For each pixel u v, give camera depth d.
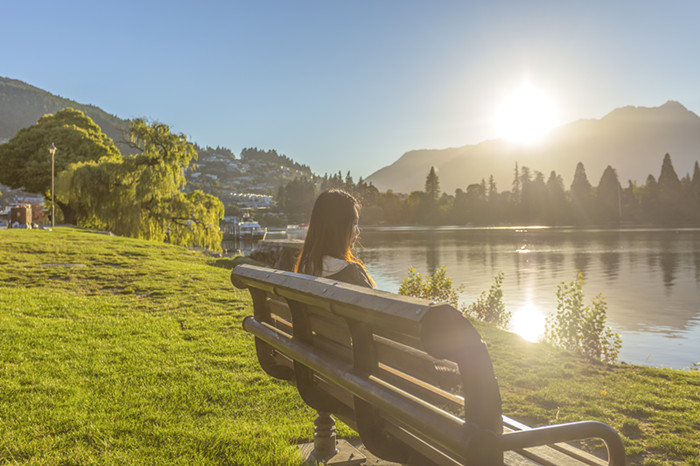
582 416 4.85
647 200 172.88
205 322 8.49
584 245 64.25
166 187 38.41
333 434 3.37
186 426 4.02
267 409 4.62
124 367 5.64
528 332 14.80
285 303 2.98
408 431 2.11
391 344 2.06
